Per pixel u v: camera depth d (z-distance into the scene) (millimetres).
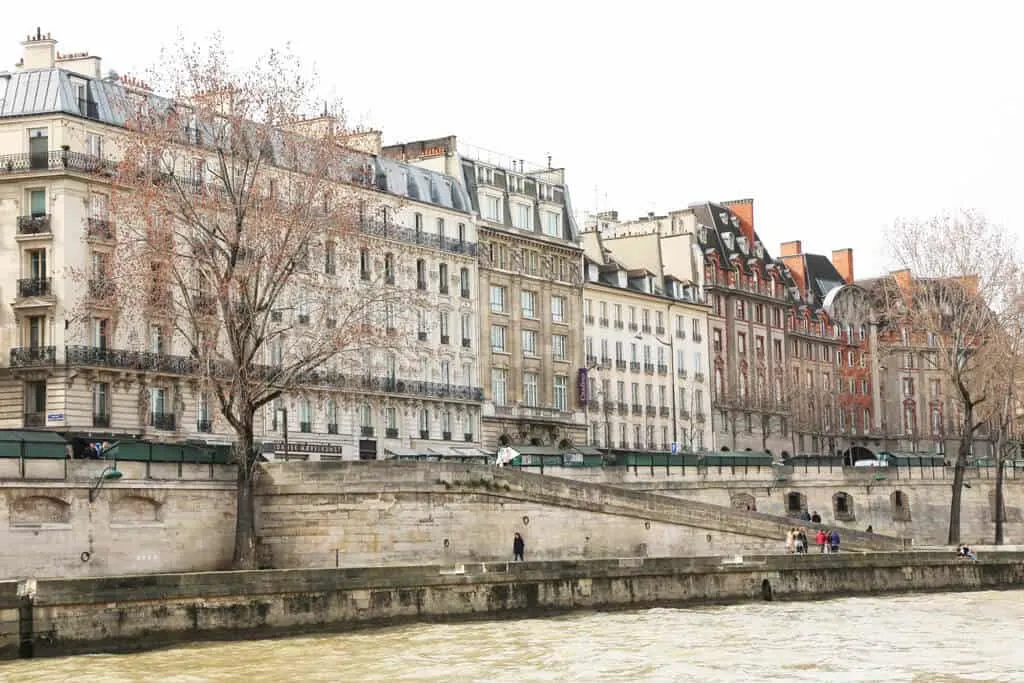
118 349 82875
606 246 139875
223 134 67750
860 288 174750
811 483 104000
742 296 149375
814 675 46938
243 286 65938
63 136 81250
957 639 55969
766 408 150375
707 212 153500
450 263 107875
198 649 50500
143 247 67438
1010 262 103062
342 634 55156
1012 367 102562
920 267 103312
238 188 68938
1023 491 113562
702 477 98312
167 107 70812
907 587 76750
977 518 110812
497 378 113375
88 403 81250
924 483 108875
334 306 75250
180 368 85875
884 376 176875
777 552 81938
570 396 121062
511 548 74062
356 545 70062
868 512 106250
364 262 97125
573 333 122125
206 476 68625
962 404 108625
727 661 49844
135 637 49688
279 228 67250
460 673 46938
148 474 65500
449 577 59000
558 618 61656
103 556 63344
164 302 66312
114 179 68125
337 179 70188
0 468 60031
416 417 104000
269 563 70562
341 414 97438
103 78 88000
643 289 133750
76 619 48281
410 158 113250
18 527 60156
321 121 69500
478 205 113000
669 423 134875
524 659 49875
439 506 71562
